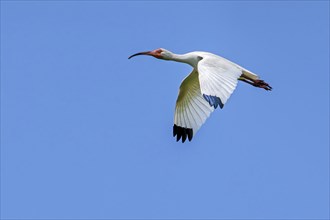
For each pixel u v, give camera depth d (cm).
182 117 2950
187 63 2908
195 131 2928
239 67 2739
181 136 2952
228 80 2597
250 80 2778
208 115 2917
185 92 2934
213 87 2564
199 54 2875
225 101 2547
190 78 2902
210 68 2612
